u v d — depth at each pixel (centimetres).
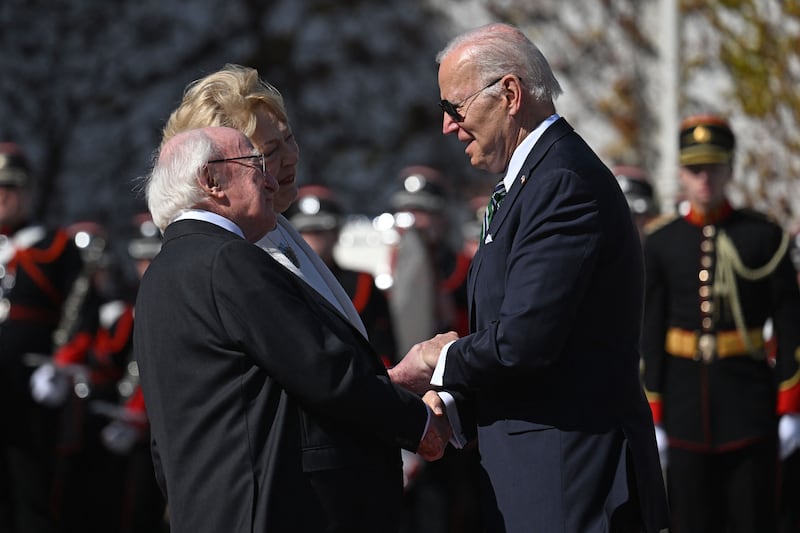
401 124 3512
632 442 1035
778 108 2553
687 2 2625
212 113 1062
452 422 1080
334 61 3553
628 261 1045
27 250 2144
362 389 949
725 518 1650
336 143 3541
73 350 2138
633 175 2034
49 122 3709
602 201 1029
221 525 937
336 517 952
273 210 1047
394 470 1001
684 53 2625
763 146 2561
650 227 1709
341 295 1134
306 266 1120
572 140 1055
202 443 949
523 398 1052
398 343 2031
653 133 2955
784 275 1638
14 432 2094
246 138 1019
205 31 3644
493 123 1060
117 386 2277
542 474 1036
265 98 1080
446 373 1058
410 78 3512
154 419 979
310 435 955
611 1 2986
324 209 1898
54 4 3722
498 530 1059
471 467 2033
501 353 1016
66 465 2181
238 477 939
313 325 955
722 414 1625
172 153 1009
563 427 1034
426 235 2077
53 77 3716
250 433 943
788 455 1809
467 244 2370
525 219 1029
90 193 3672
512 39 1066
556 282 1005
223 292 948
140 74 3681
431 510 2017
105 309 2323
